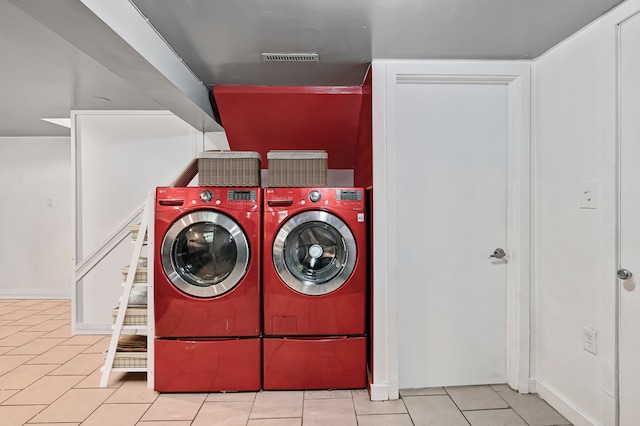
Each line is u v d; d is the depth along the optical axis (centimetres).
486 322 232
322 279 227
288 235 225
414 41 194
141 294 241
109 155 335
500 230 232
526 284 221
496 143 230
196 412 203
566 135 193
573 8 162
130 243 336
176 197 225
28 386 232
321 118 274
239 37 188
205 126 308
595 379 175
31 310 400
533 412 201
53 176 444
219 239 231
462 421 193
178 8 160
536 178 219
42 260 444
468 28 180
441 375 231
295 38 189
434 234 229
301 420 195
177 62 210
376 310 219
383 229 219
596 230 174
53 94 284
